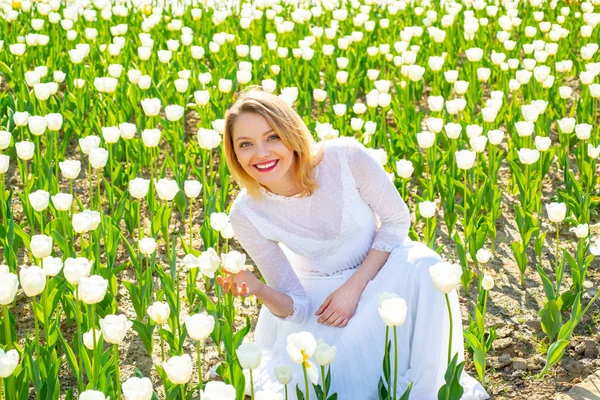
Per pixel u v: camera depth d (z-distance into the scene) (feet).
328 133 16.52
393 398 10.21
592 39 28.71
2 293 9.71
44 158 17.65
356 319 11.53
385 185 11.89
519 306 14.80
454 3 28.73
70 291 13.37
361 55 26.86
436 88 24.14
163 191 13.69
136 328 12.89
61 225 15.76
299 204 11.73
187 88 21.98
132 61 26.76
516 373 12.74
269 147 11.13
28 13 30.25
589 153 17.25
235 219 12.07
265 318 12.85
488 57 28.45
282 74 24.29
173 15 31.63
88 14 28.63
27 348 10.80
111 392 10.17
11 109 20.66
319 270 12.39
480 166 18.33
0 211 16.28
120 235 14.51
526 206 16.72
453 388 10.31
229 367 10.80
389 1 31.81
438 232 17.79
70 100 22.29
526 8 32.45
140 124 21.04
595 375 12.54
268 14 30.35
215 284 14.97
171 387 11.29
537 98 22.39
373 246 12.03
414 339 11.51
